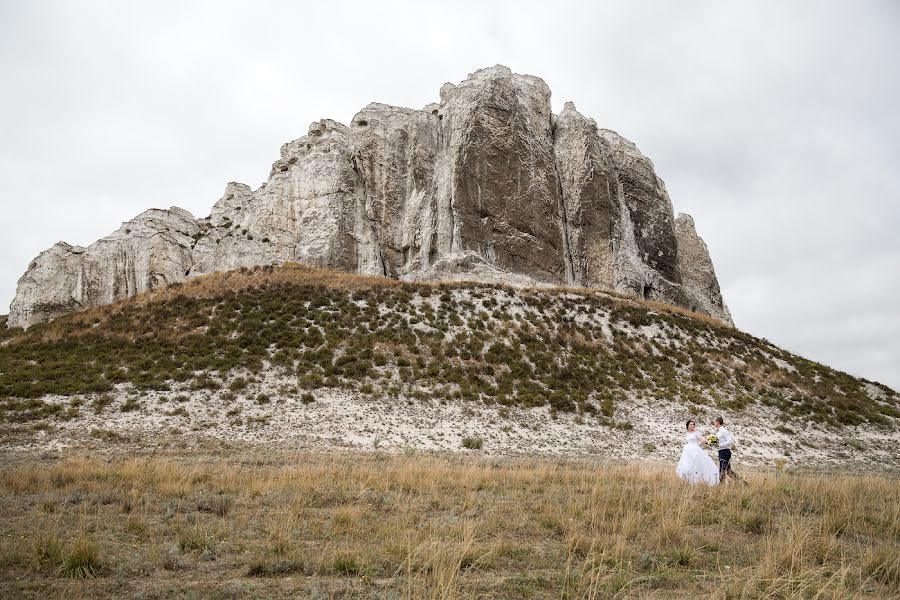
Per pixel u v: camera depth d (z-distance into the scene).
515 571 7.91
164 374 30.64
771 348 45.09
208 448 22.44
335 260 52.12
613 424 30.58
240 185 63.97
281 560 7.99
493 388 32.84
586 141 61.34
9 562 7.67
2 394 27.97
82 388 28.75
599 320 42.88
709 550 9.09
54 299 52.66
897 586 7.56
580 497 12.34
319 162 56.97
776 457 27.78
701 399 34.16
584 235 57.38
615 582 7.25
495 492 13.62
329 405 28.88
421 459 20.72
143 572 7.58
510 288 44.81
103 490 13.04
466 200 53.00
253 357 32.81
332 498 12.45
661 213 65.81
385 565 7.94
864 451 30.00
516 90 60.19
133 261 53.38
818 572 7.55
